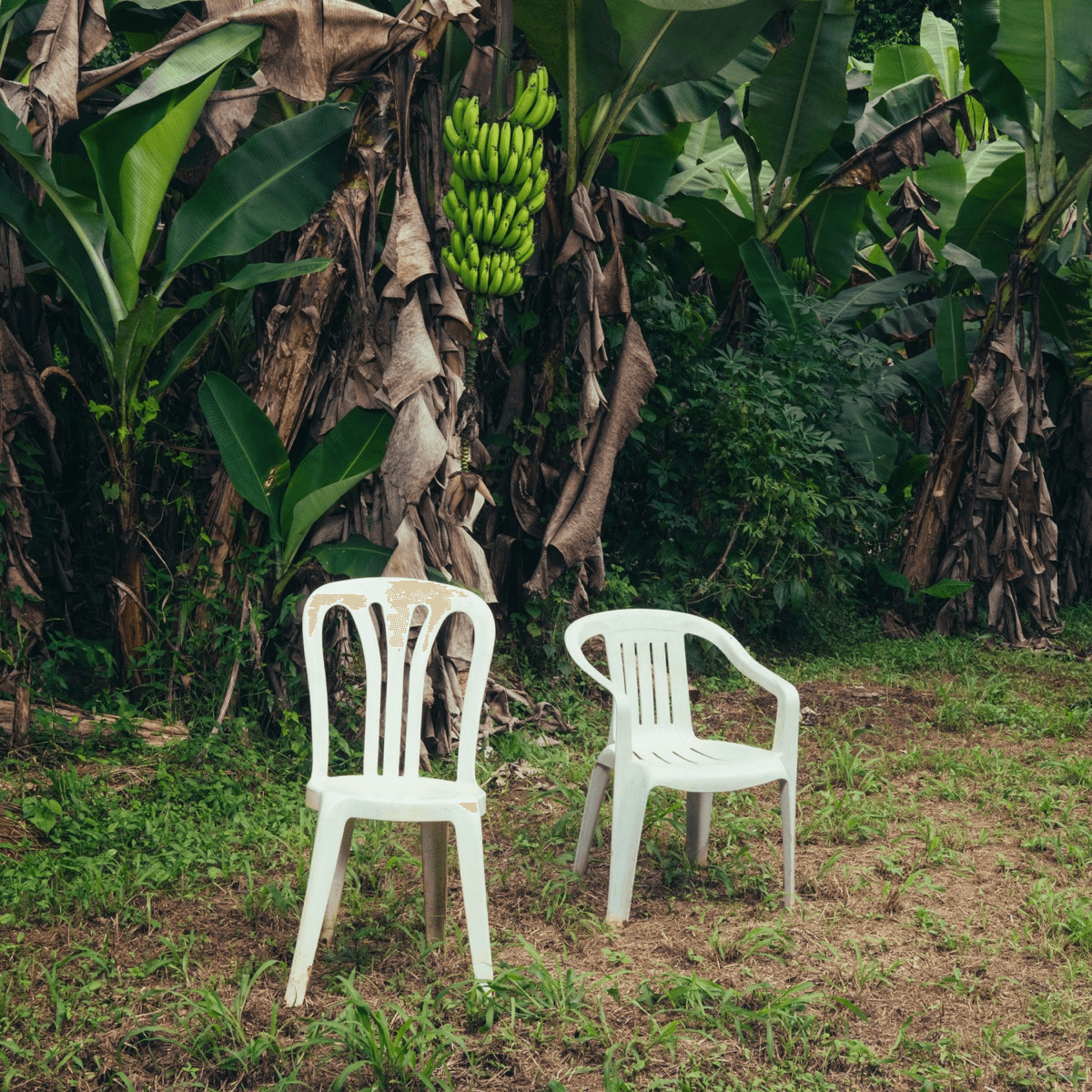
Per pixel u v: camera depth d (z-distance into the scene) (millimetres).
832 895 3588
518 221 4594
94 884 3264
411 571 4523
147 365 5492
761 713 6098
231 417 4543
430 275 4512
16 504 4598
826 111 7516
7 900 3186
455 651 4773
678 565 7027
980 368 8047
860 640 8055
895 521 8641
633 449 7188
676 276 8969
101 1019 2617
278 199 4629
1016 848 4039
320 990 2836
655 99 6020
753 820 4234
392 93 4559
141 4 4859
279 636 4863
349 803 2762
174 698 4809
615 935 3250
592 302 5453
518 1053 2541
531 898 3498
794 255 8875
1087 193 7570
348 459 4641
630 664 3727
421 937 3096
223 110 4570
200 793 4125
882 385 8180
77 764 4379
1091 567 9438
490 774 4660
